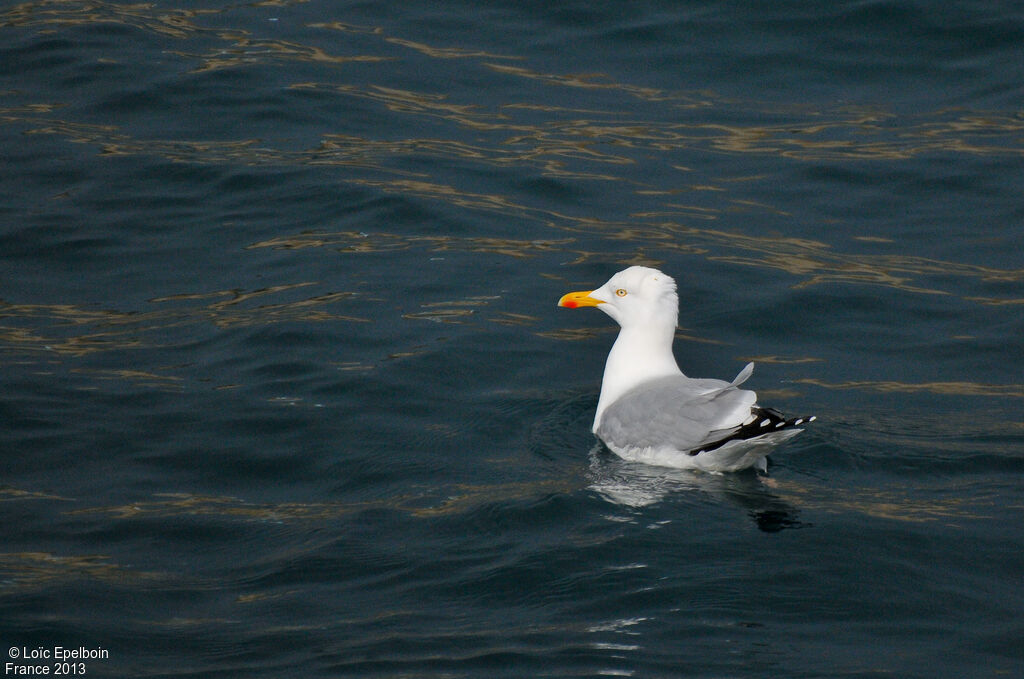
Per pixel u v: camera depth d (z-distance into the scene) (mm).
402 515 11375
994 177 18375
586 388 14078
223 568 10617
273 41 22312
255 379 13844
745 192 18344
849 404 13492
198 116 19938
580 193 18297
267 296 15609
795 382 14055
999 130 19391
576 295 13812
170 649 9461
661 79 21141
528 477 12117
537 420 13367
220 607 10023
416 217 17578
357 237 17125
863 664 9023
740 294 15961
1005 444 12453
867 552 10477
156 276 16047
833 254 16812
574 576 10234
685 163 19000
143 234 17000
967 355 14523
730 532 10875
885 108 20125
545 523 11133
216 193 18062
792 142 19438
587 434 13195
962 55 21250
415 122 20016
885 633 9422
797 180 18562
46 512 11453
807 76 21016
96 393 13453
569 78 21219
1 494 11719
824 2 22641
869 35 21859
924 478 11883
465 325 15117
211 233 17078
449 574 10375
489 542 10859
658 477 12078
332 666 9141
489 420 13289
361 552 10773
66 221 17156
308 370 14047
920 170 18609
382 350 14516
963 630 9453
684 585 10039
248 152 19078
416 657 9211
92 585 10289
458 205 17906
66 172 18344
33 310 15148
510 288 16016
